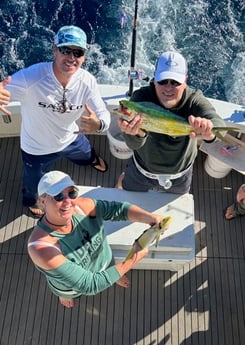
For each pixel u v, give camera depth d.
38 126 2.40
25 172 2.69
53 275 1.75
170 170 2.23
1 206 3.01
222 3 7.02
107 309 2.66
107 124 2.33
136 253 1.92
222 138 1.70
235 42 6.71
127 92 3.00
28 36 6.62
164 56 1.84
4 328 2.59
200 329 2.64
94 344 2.57
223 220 3.02
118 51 6.51
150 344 2.58
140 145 1.87
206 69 6.44
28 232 2.93
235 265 2.86
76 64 2.12
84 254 1.88
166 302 2.70
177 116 1.70
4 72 6.31
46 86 2.20
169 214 2.38
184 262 2.44
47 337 2.58
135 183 2.45
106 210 1.99
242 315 2.69
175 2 6.95
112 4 6.95
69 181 1.75
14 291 2.71
